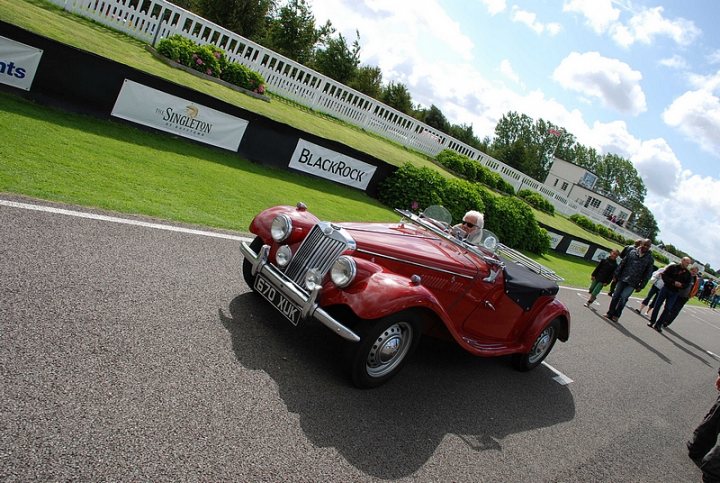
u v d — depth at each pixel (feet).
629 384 23.41
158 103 30.17
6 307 10.77
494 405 15.92
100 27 49.39
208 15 75.77
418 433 12.53
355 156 42.06
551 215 114.52
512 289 16.70
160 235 18.15
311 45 90.74
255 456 9.37
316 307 12.38
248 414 10.48
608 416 18.60
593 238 116.37
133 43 49.26
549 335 19.89
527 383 18.86
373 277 12.54
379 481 10.16
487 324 16.96
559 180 261.85
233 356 12.37
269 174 35.09
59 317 11.13
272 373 12.34
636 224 383.86
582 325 33.04
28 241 13.96
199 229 20.40
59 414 8.45
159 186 23.53
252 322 14.43
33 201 16.55
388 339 13.07
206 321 13.51
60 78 26.55
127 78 28.48
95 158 23.21
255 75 54.44
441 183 46.34
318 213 30.71
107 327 11.48
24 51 25.11
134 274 14.53
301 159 38.70
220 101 32.68
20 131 22.17
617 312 38.06
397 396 13.99
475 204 48.16
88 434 8.27
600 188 381.60
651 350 32.86
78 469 7.52
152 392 9.93
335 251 13.34
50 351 9.93
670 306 41.68
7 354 9.39
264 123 35.53
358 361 12.57
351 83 99.71
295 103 67.67
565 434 15.84
